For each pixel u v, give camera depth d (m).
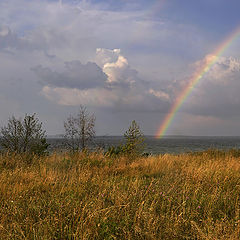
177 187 6.41
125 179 7.55
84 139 14.37
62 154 11.93
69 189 5.89
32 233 3.75
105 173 8.49
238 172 8.45
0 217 4.27
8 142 12.10
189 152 16.62
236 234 3.71
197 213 4.62
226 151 15.91
